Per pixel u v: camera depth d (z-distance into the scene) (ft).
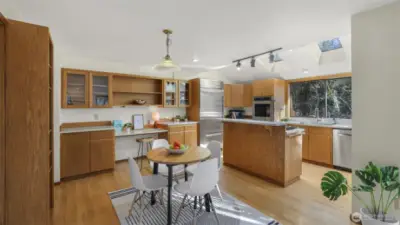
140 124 15.52
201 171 6.17
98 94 13.21
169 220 6.70
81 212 7.77
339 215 7.42
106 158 12.35
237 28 7.91
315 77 16.26
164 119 17.07
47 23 7.34
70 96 12.31
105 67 13.85
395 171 5.84
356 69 6.86
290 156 10.37
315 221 7.06
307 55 14.32
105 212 7.79
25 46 5.68
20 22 5.61
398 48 5.99
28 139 5.75
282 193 9.34
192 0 5.78
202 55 12.05
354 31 6.81
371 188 5.86
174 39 9.20
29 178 5.79
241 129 12.44
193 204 8.42
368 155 6.70
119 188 10.05
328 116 15.87
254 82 18.83
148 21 7.23
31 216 5.82
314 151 14.14
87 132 11.66
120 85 14.69
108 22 7.30
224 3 5.97
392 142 6.18
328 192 6.30
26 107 5.71
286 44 9.91
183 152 7.81
